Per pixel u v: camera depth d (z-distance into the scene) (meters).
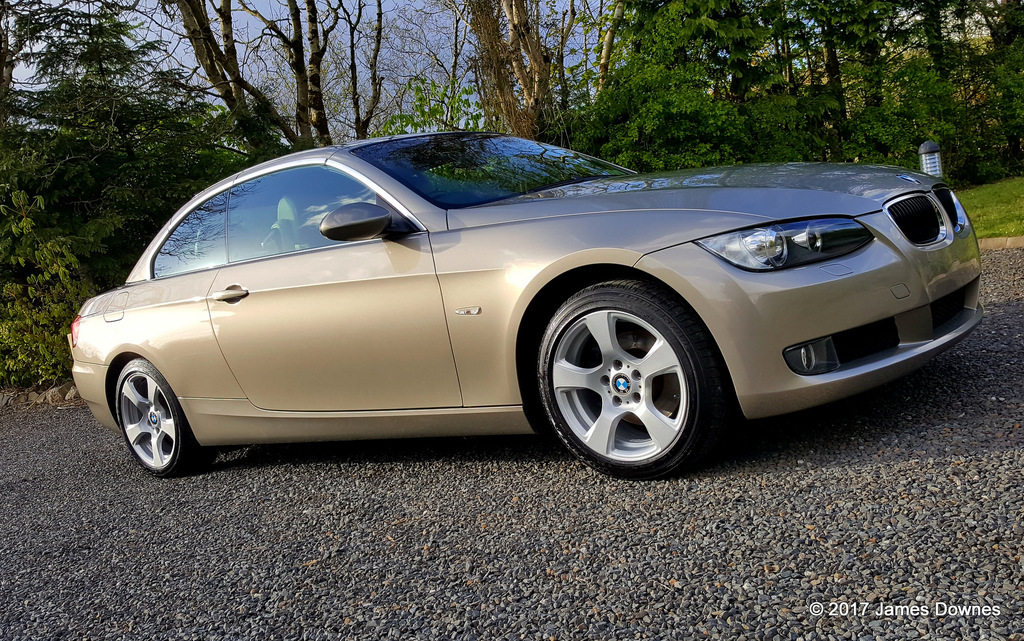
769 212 2.67
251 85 10.95
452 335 3.11
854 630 1.80
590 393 3.05
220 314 3.82
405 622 2.24
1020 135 15.95
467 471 3.42
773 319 2.59
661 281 2.74
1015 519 2.13
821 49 14.77
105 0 9.30
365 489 3.49
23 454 5.76
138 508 3.90
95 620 2.65
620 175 3.72
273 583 2.68
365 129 14.06
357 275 3.32
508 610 2.20
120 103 9.09
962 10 15.88
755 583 2.08
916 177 3.07
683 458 2.78
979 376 3.29
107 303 4.57
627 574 2.26
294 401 3.69
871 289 2.66
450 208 3.24
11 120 8.95
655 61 12.73
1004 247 6.94
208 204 4.13
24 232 8.16
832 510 2.38
